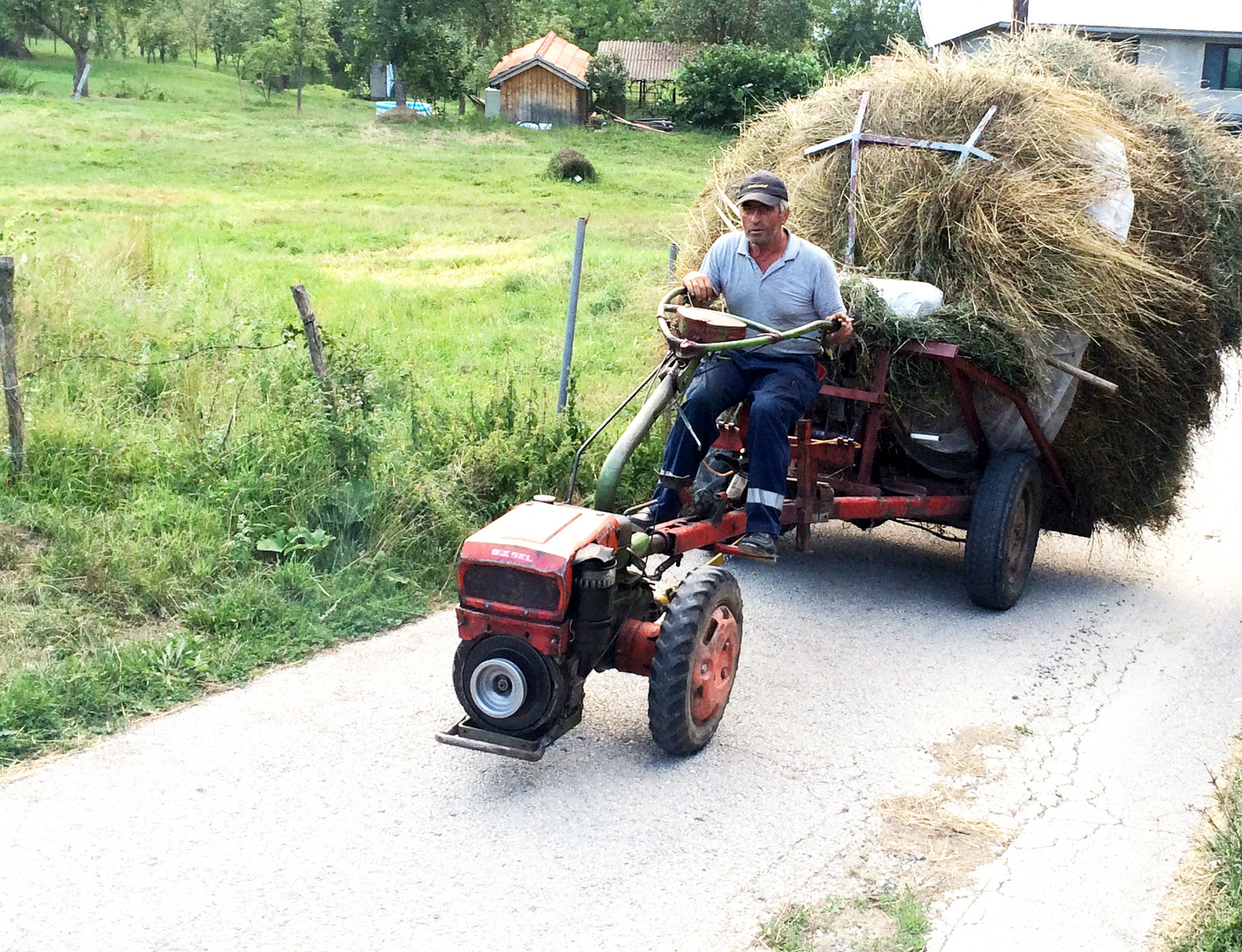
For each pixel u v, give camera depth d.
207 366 8.67
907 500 6.72
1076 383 6.70
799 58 51.97
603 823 4.51
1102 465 7.21
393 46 49.97
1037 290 6.40
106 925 3.82
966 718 5.50
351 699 5.49
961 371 6.43
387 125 45.03
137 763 4.84
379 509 7.13
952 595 7.21
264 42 53.84
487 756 5.00
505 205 27.33
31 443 7.23
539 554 4.48
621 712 5.47
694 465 5.51
